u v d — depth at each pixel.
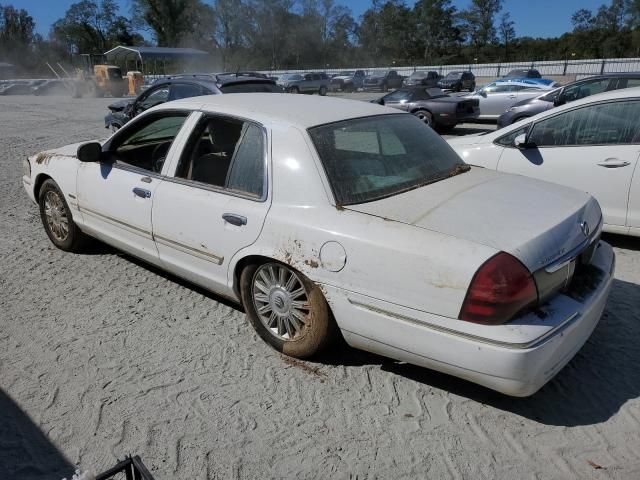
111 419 2.93
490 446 2.72
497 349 2.55
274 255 3.24
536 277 2.64
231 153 3.70
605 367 3.33
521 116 13.28
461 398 3.08
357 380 3.25
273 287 3.40
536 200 3.21
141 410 3.00
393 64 90.50
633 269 4.82
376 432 2.82
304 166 3.22
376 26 93.38
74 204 4.83
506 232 2.76
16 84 46.72
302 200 3.18
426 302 2.71
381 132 3.67
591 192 5.30
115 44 86.69
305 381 3.24
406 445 2.73
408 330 2.80
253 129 3.53
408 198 3.16
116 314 4.05
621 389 3.13
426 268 2.70
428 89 16.05
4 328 3.86
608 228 5.30
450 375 3.07
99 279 4.67
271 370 3.35
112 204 4.39
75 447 2.73
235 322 3.93
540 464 2.60
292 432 2.83
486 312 2.56
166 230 3.93
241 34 81.69
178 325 3.89
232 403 3.05
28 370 3.36
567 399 3.06
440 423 2.88
